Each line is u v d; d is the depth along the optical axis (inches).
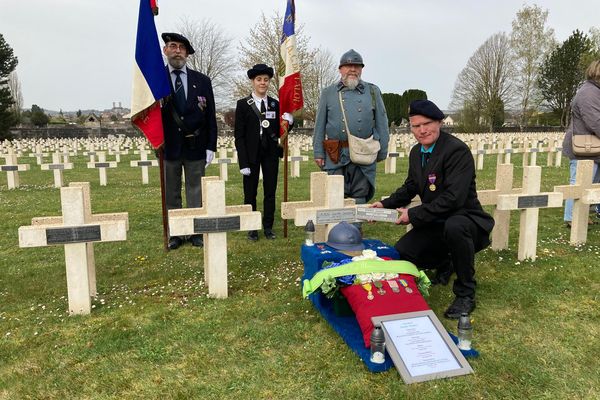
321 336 131.8
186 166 229.9
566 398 102.9
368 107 211.8
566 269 180.7
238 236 249.8
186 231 153.6
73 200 144.5
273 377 112.6
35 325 143.1
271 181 242.2
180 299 162.4
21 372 117.1
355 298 123.4
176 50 213.2
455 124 1936.5
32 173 625.6
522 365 115.0
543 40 2053.4
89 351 126.6
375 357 112.6
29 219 308.5
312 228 153.9
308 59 1402.6
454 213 145.7
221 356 122.7
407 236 157.8
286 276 183.2
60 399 106.2
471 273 143.0
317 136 221.8
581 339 128.0
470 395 103.8
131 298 164.4
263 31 1332.4
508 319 140.6
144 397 106.2
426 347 113.3
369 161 210.8
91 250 165.0
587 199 205.2
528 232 190.9
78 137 1925.4
